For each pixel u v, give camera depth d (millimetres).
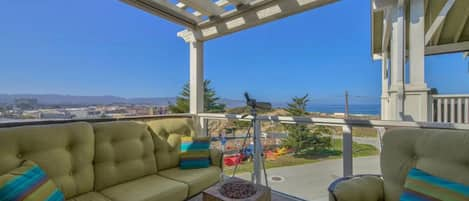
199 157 2623
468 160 1373
